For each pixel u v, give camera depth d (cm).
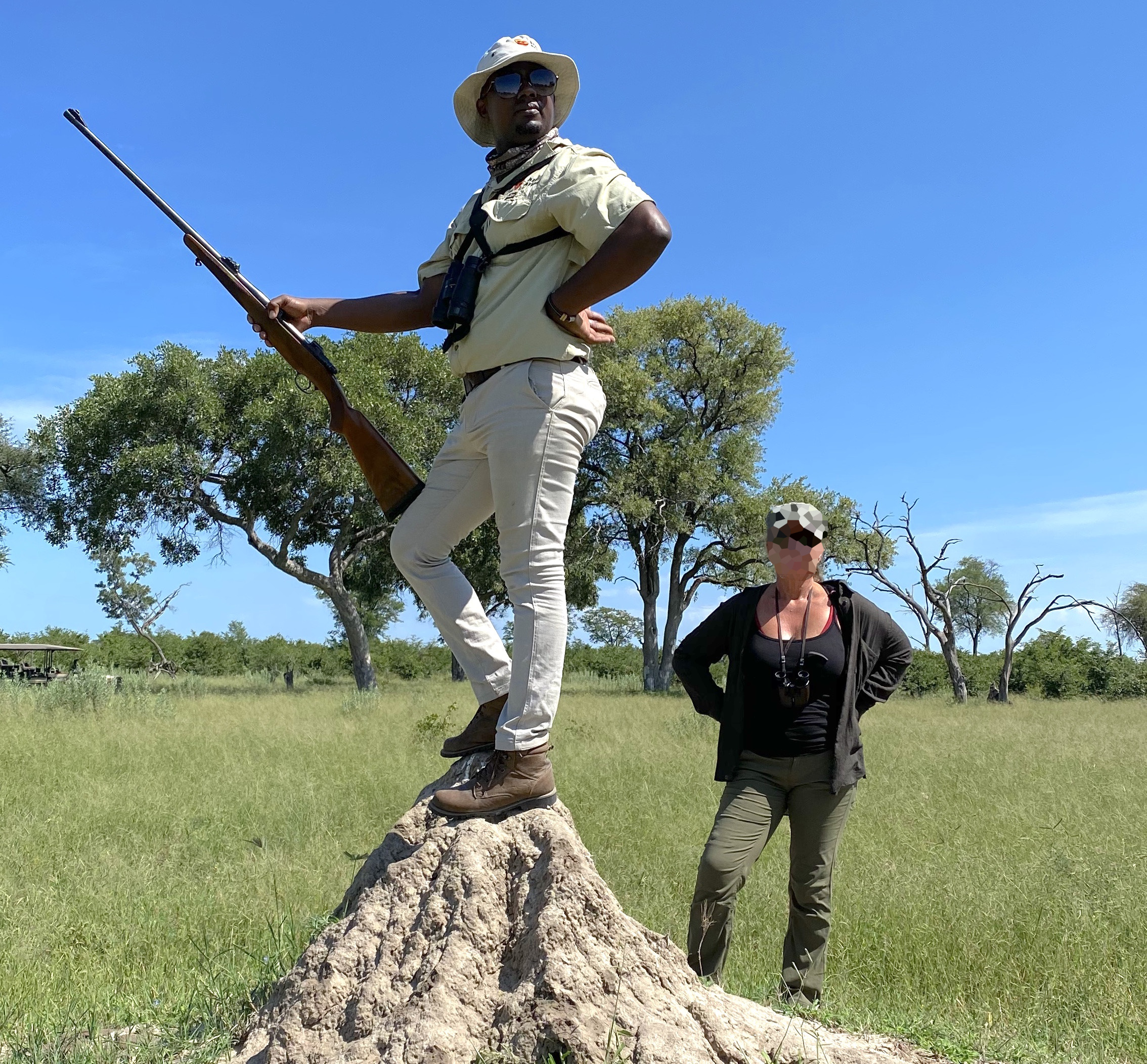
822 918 398
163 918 531
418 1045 244
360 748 1264
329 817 816
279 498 2852
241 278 310
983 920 522
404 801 888
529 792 281
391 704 2162
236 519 2861
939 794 920
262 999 340
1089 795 917
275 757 1188
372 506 2877
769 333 3653
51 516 3092
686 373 3722
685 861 670
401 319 310
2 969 448
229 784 960
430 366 3014
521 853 275
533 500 271
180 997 376
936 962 477
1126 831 739
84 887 588
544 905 262
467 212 288
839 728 389
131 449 2789
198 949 444
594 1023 246
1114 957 483
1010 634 3089
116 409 2752
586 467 3597
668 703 2391
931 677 3738
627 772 1065
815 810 394
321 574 2948
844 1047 293
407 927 271
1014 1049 349
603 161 268
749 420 3838
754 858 390
